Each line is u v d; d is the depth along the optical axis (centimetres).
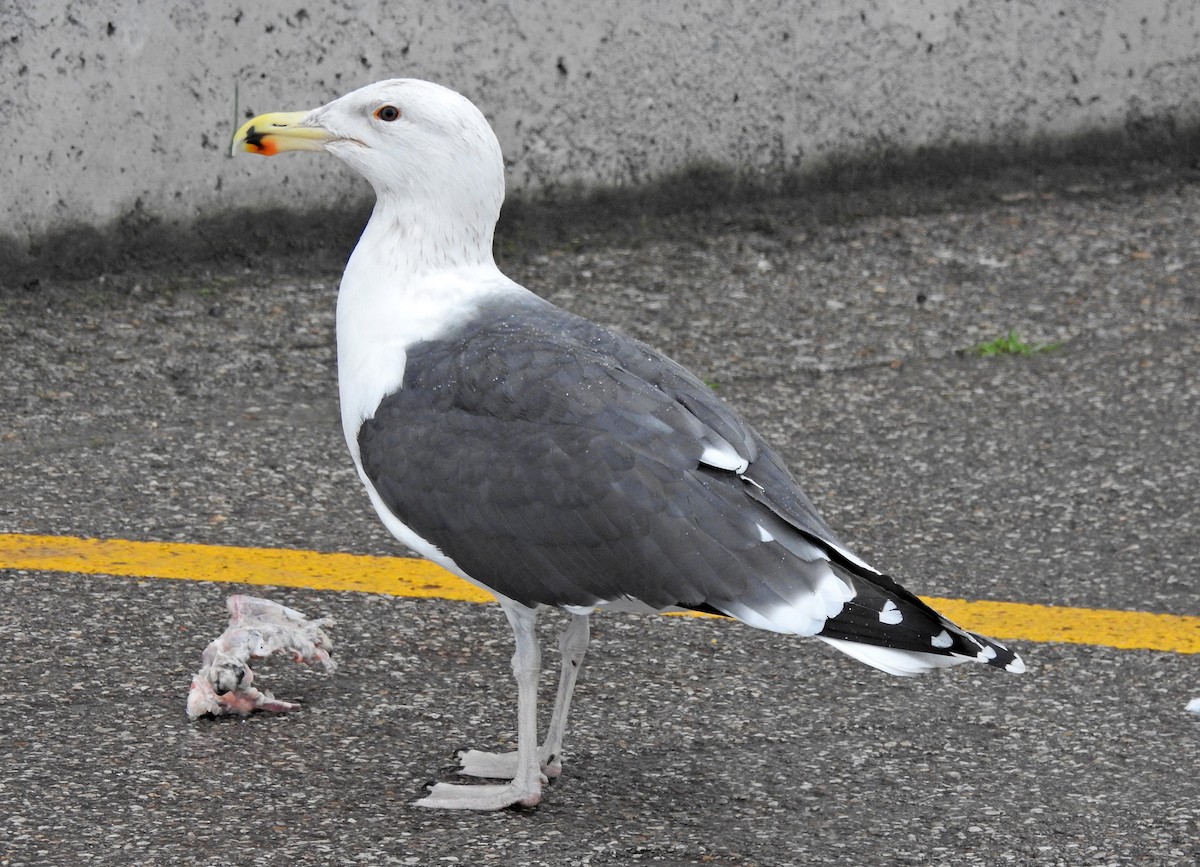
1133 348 951
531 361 521
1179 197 1174
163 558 696
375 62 1027
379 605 667
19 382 860
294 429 829
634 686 613
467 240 566
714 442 504
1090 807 540
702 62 1105
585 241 1084
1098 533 749
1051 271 1055
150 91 981
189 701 575
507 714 595
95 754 550
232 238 1022
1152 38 1208
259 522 736
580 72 1075
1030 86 1189
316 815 521
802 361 928
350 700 597
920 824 527
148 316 948
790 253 1076
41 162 966
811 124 1144
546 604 516
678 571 488
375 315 555
